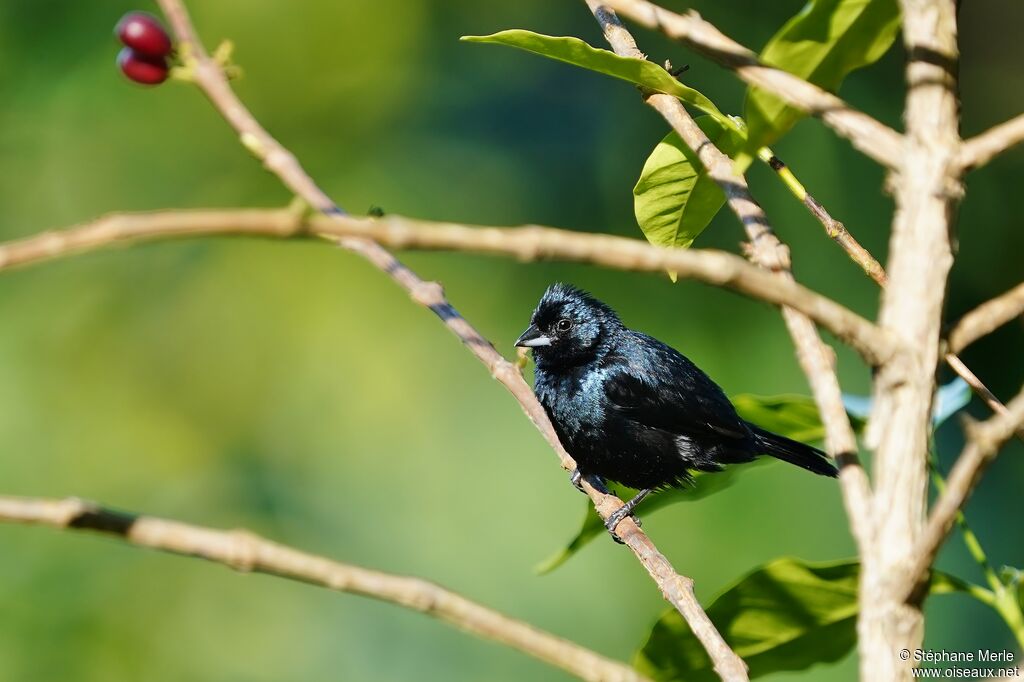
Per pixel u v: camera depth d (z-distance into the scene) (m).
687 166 5.07
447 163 14.35
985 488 12.99
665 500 6.94
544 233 2.71
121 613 12.85
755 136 3.57
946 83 3.29
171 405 14.01
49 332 14.20
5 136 14.30
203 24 14.57
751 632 5.30
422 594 3.06
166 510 13.57
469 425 13.34
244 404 13.90
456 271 13.67
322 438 13.62
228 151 14.55
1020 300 3.24
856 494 3.23
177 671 12.81
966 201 14.03
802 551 11.86
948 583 4.78
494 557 12.90
